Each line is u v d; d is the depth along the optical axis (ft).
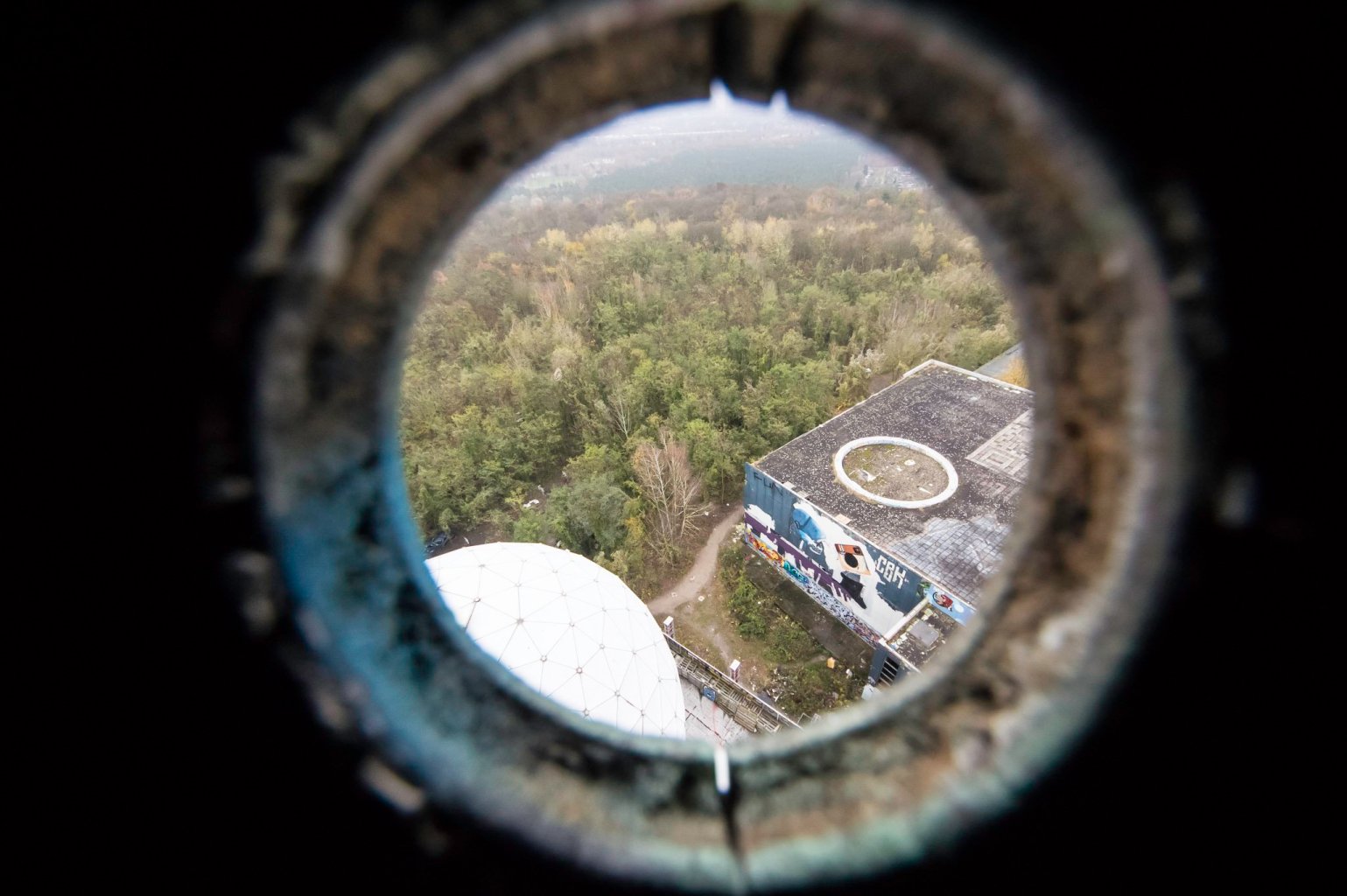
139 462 10.88
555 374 181.37
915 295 215.51
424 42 9.54
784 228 272.10
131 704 11.92
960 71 9.81
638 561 138.10
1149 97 9.14
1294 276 9.26
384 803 12.22
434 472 148.46
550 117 11.60
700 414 160.25
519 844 12.72
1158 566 10.39
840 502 116.67
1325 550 9.62
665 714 79.51
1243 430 9.67
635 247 261.03
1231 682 10.55
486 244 325.62
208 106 9.56
